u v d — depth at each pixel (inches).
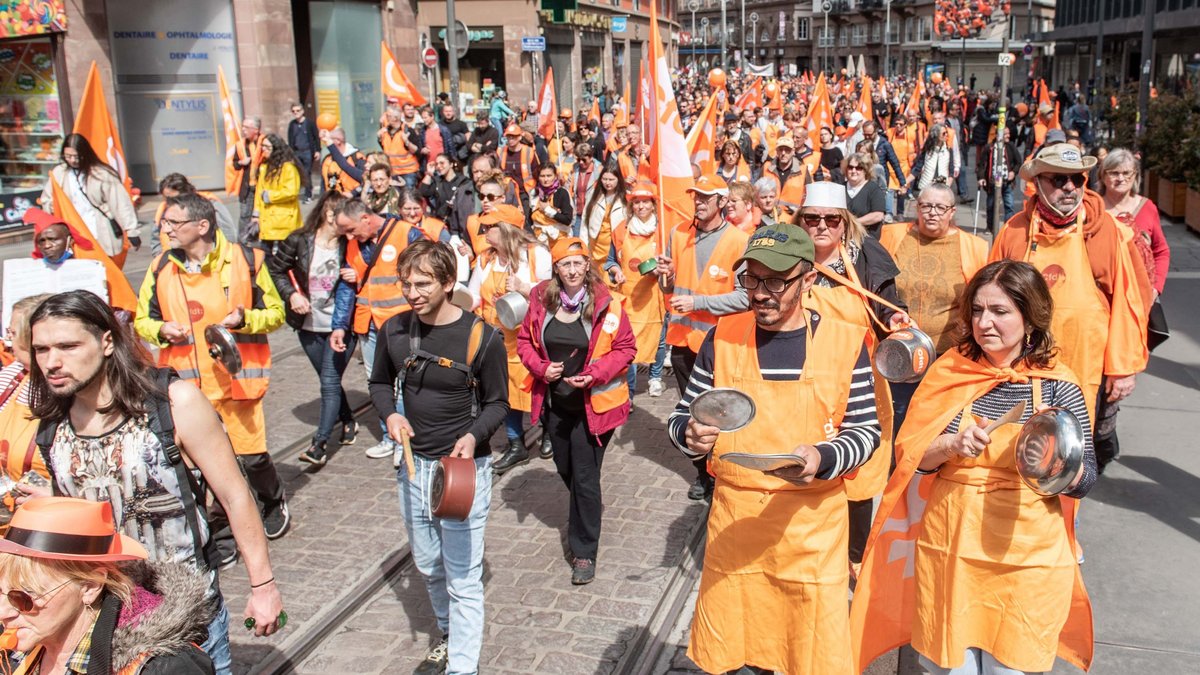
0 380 152.6
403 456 168.6
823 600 133.1
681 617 198.8
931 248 230.2
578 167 616.4
